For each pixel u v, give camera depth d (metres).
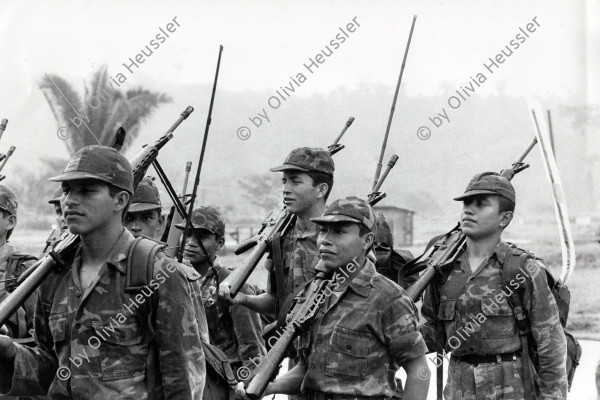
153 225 7.45
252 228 22.48
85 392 4.95
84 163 4.93
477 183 7.18
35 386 5.21
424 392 5.78
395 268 8.72
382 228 8.70
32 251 23.44
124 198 5.05
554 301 6.94
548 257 19.72
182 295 5.01
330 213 5.95
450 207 22.42
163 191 23.05
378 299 5.86
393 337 5.81
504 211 7.12
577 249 18.81
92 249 5.05
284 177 7.68
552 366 6.88
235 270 7.54
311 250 7.58
